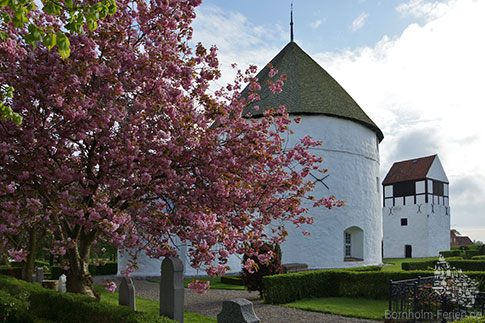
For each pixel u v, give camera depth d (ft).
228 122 24.79
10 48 17.65
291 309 35.19
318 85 74.64
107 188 24.84
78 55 18.35
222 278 54.54
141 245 27.94
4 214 19.61
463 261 65.00
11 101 19.88
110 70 19.07
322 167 66.95
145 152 21.71
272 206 26.22
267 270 39.93
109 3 12.09
